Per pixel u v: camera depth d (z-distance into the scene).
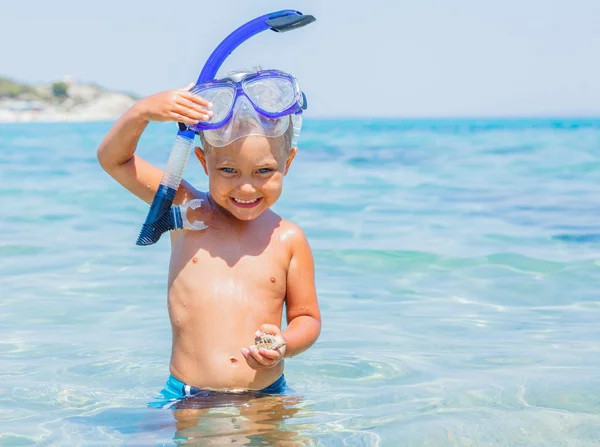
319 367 1.59
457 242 2.84
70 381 1.52
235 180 1.36
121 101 72.69
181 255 1.45
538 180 4.86
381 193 4.27
